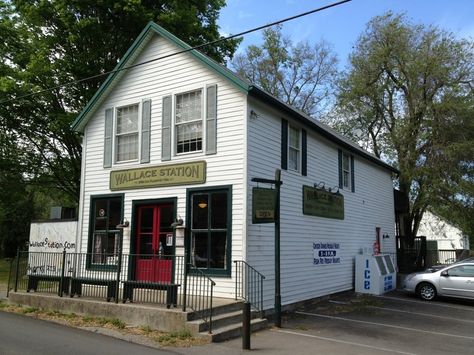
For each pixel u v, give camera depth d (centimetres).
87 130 1605
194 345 905
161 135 1421
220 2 2377
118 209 1491
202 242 1292
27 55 2134
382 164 2277
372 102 2920
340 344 974
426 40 2698
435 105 2539
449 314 1432
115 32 2116
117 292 1134
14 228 3841
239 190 1245
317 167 1645
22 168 2305
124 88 1531
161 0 2116
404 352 929
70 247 1683
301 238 1495
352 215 1931
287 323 1197
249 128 1271
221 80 1324
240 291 1193
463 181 2466
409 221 2841
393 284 2012
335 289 1723
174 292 1055
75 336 955
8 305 1317
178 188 1357
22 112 2164
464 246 4200
